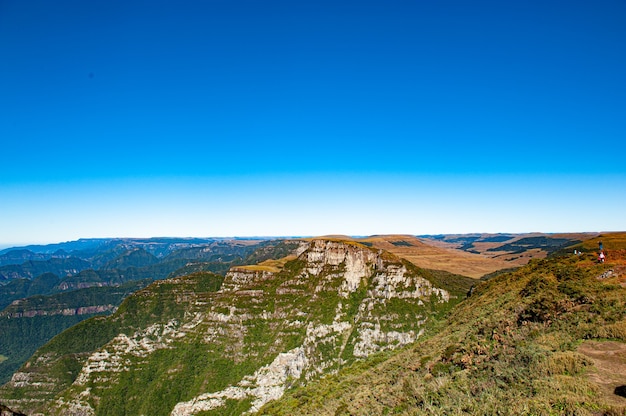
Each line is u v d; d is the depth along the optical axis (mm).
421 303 176500
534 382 31625
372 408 42469
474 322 69250
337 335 174875
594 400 27312
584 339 39688
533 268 94688
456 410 31969
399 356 78438
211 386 168875
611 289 51938
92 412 171250
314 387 93375
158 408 166750
